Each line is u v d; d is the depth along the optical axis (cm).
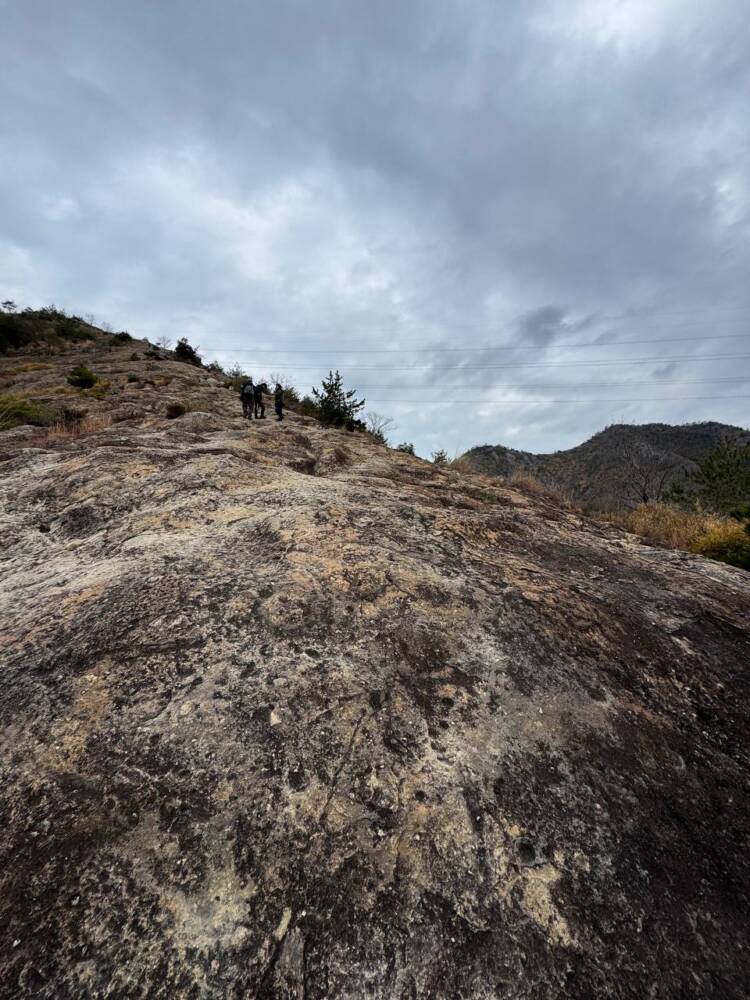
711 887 159
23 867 141
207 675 211
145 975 120
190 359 3984
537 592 317
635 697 239
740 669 282
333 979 125
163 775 169
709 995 131
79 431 971
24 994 115
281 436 933
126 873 141
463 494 686
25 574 319
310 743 185
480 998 124
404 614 267
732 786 201
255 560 309
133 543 342
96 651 225
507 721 209
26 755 175
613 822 173
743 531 774
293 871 146
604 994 127
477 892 146
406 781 176
